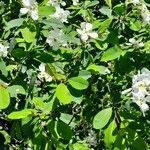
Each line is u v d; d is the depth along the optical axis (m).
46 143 0.33
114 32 0.40
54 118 0.34
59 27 0.39
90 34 0.39
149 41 0.41
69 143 0.36
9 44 0.40
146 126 0.39
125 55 0.39
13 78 0.40
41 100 0.35
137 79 0.34
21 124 0.35
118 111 0.35
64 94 0.32
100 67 0.39
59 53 0.40
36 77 0.39
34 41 0.39
